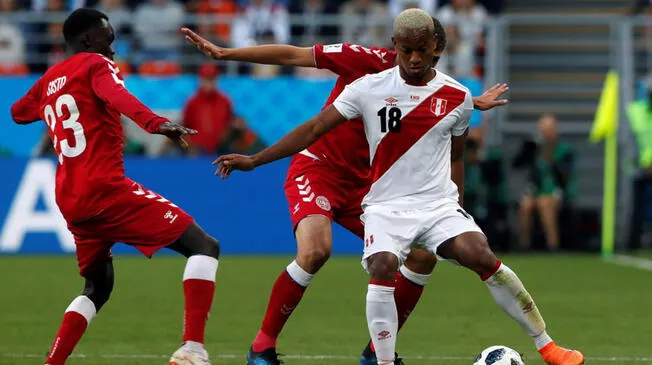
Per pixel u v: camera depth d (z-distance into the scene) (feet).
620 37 196.95
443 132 73.87
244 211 177.68
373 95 73.41
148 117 69.00
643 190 182.91
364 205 75.20
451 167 76.79
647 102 181.68
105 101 72.08
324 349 92.68
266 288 135.23
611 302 123.65
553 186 178.09
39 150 177.06
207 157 178.09
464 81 188.65
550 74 211.82
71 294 128.26
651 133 180.96
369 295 71.56
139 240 74.08
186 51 193.67
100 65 72.90
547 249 180.75
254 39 191.11
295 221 79.92
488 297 127.44
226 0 202.90
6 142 184.44
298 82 187.83
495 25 194.90
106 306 118.21
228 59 79.61
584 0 220.64
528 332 75.46
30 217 172.55
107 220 73.46
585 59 212.43
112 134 73.87
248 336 99.55
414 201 73.51
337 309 117.60
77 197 73.05
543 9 221.25
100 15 77.15
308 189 81.10
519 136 203.82
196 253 73.92
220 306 119.65
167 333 100.48
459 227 72.95
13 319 109.19
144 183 175.32
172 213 74.33
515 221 188.85
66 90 73.46
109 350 90.99
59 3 197.98
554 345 75.61
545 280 143.95
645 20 197.06
